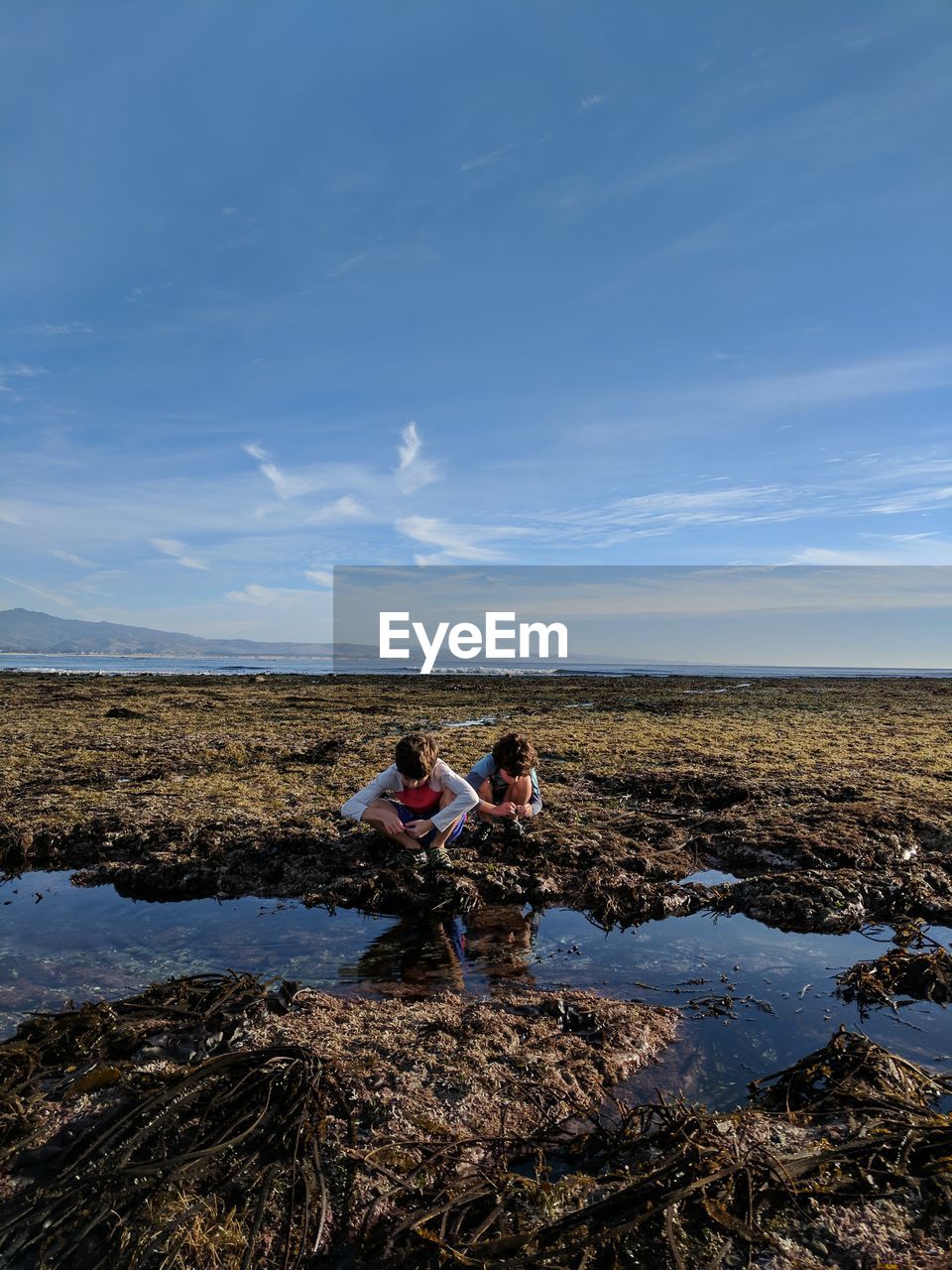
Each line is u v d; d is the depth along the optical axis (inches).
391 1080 139.6
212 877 263.1
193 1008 169.3
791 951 214.2
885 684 1180.5
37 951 210.7
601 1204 104.1
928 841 290.0
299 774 395.9
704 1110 127.8
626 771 393.7
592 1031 162.7
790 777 375.9
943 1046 160.4
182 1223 102.3
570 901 249.9
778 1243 99.1
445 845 275.3
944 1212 103.3
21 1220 105.8
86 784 376.2
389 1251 100.5
